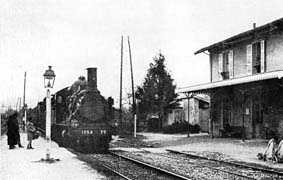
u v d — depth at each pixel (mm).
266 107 23281
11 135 19234
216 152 18359
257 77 19406
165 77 41875
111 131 20000
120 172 12406
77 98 20359
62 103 23719
